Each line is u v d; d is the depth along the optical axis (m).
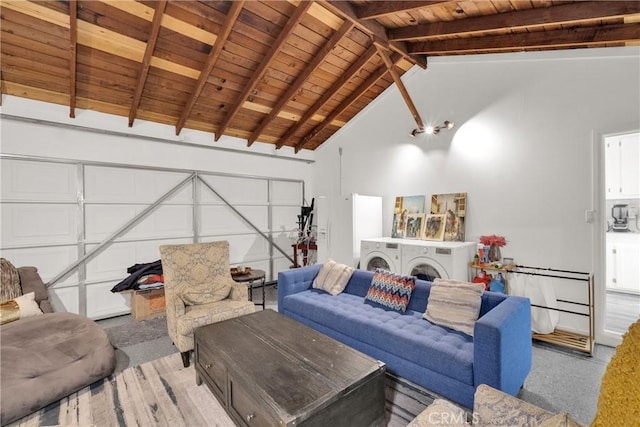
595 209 3.00
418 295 2.80
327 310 2.82
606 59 2.93
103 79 3.47
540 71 3.34
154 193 4.43
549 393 2.17
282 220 5.97
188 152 4.76
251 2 3.01
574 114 3.12
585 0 2.39
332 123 5.49
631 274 4.46
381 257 4.09
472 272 3.76
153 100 3.97
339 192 5.76
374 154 5.15
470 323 2.23
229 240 5.22
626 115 2.83
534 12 2.62
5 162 3.39
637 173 4.42
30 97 3.47
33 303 2.77
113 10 2.79
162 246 3.04
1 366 1.99
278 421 1.33
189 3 2.88
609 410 0.73
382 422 1.74
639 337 0.74
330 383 1.56
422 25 3.30
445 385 1.96
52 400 2.04
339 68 4.18
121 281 4.05
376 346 2.37
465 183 3.99
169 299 2.87
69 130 3.77
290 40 3.56
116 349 2.95
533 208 3.40
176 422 1.91
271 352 1.90
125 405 2.07
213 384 2.00
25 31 2.80
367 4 3.05
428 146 4.40
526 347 2.14
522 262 3.48
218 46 3.18
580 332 3.10
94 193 3.95
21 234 3.48
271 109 4.74
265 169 5.68
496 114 3.69
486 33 3.23
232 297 3.17
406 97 4.13
